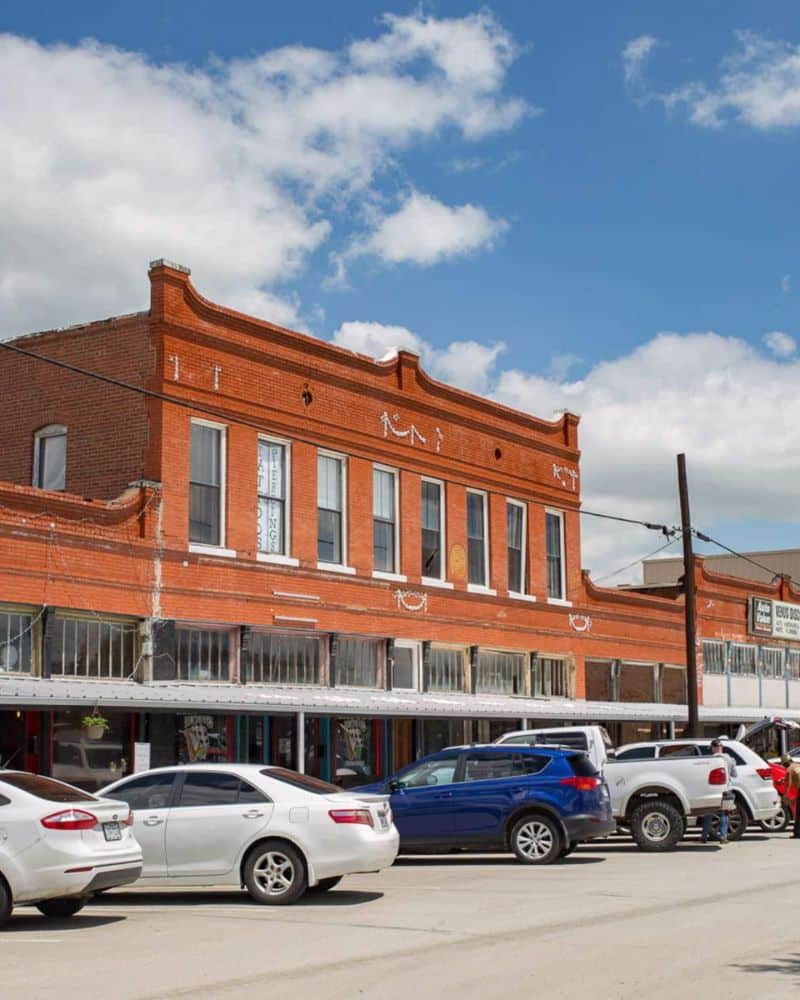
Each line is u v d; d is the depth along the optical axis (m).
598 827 20.12
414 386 31.42
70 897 13.71
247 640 25.62
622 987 9.77
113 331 25.28
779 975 10.29
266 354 26.91
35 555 21.61
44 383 26.05
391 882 17.58
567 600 36.66
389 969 10.62
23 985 10.04
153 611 23.69
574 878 17.94
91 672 22.59
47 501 21.89
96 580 22.62
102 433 25.09
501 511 34.16
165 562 24.08
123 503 23.34
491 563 33.59
